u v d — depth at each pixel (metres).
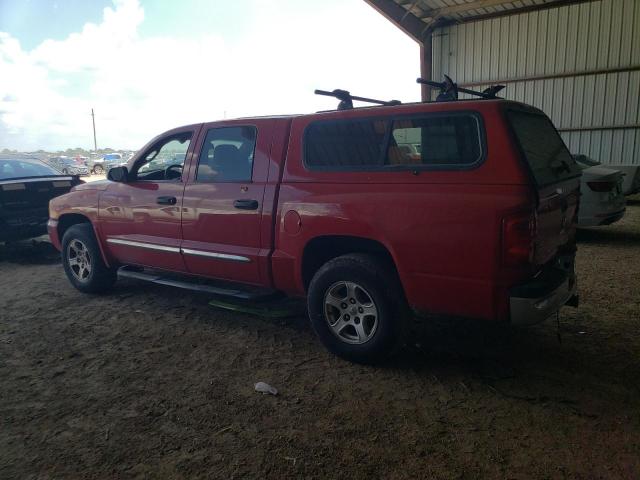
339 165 3.75
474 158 3.17
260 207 4.12
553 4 14.73
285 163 4.05
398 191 3.39
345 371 3.70
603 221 7.76
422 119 3.41
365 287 3.61
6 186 7.54
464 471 2.55
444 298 3.29
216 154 4.54
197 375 3.69
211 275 4.65
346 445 2.79
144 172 5.26
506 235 3.00
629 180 12.01
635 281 5.72
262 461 2.67
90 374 3.74
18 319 5.00
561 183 3.53
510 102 3.38
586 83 14.66
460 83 16.69
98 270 5.65
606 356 3.81
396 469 2.58
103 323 4.84
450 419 3.03
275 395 3.36
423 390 3.38
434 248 3.25
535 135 3.59
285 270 4.05
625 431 2.85
